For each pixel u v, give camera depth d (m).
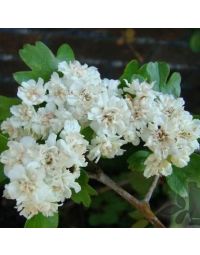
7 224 0.42
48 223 0.24
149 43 0.48
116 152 0.24
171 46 0.48
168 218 0.38
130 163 0.26
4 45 0.45
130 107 0.25
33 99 0.25
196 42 0.45
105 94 0.24
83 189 0.24
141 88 0.25
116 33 0.47
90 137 0.24
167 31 0.48
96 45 0.47
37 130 0.24
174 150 0.24
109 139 0.24
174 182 0.25
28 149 0.22
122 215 0.43
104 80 0.26
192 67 0.49
